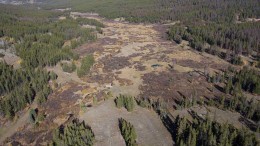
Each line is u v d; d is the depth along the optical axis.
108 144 71.94
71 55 142.62
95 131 77.62
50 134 79.12
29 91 99.12
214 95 98.12
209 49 148.00
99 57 145.12
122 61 137.75
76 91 105.88
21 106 95.12
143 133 76.38
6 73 111.31
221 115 83.56
